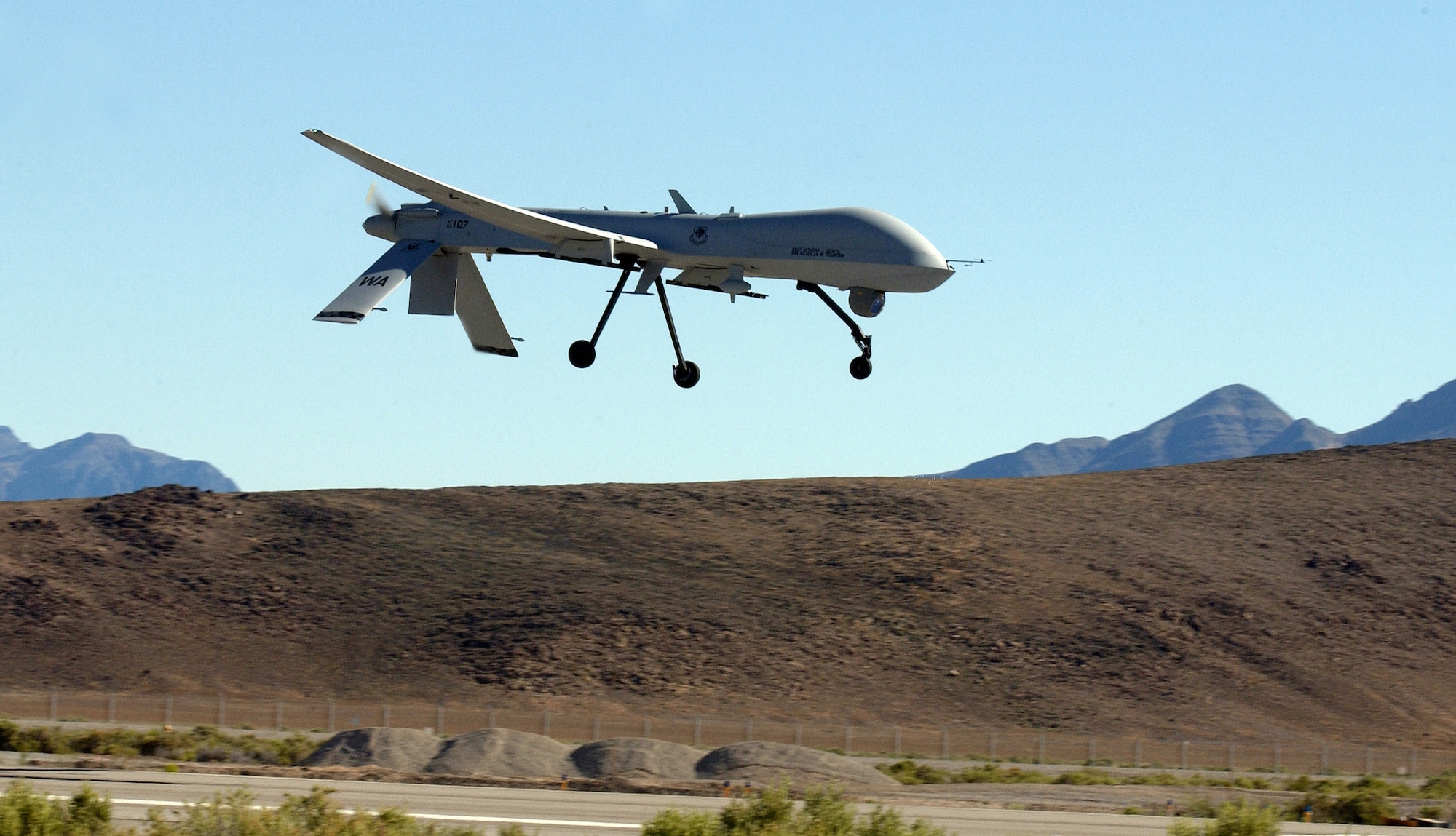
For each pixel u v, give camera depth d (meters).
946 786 101.00
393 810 53.56
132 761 92.62
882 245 71.31
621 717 197.12
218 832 49.81
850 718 199.88
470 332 80.19
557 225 71.06
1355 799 91.38
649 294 74.06
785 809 55.69
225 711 194.62
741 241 72.50
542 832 56.41
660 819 53.53
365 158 66.44
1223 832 56.97
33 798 51.88
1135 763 171.50
